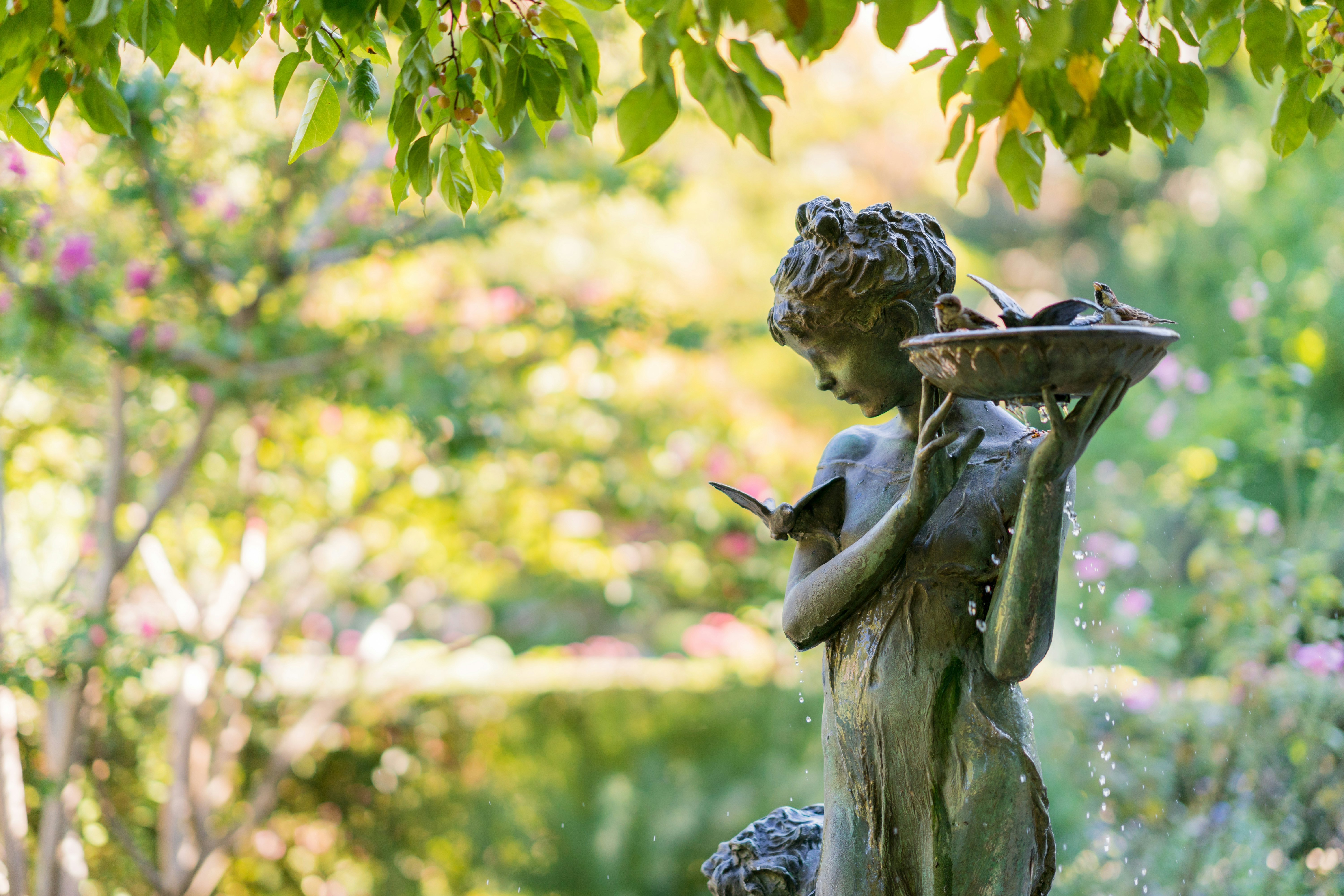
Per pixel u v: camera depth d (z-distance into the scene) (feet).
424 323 23.04
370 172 21.85
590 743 27.61
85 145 20.57
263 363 20.99
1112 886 17.26
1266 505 23.56
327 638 27.53
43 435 23.98
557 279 27.32
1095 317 6.97
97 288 19.49
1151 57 7.39
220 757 24.34
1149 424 23.29
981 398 6.98
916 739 7.51
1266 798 17.34
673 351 24.97
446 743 27.12
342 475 25.05
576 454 24.44
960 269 45.27
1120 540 21.76
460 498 24.27
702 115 24.45
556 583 27.68
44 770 21.45
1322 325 31.19
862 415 40.52
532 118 8.13
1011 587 7.13
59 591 21.20
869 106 42.24
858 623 7.77
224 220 21.08
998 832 7.39
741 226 41.47
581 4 7.59
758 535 25.46
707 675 28.32
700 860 26.37
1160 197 50.19
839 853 7.80
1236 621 19.04
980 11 7.07
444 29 7.93
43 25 6.79
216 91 20.57
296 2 7.93
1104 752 18.66
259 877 26.02
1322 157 33.42
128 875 24.20
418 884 26.43
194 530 26.14
